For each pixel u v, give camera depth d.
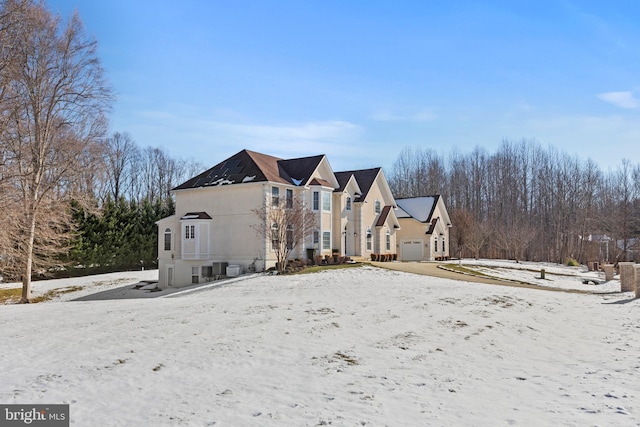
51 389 8.32
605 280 38.56
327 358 10.77
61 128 30.20
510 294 22.64
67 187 31.61
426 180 83.69
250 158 38.16
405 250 53.34
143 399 7.87
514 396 8.46
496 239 67.50
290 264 34.75
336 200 42.03
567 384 9.27
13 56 26.81
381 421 7.05
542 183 79.69
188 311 17.19
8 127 27.08
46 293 35.78
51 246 33.25
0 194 26.25
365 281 27.62
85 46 30.69
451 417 7.28
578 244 71.56
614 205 70.25
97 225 47.97
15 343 12.03
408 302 19.22
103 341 12.12
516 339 13.72
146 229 52.50
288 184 37.31
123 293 35.09
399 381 9.23
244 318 15.48
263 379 9.11
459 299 20.25
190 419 6.97
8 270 34.31
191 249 36.62
